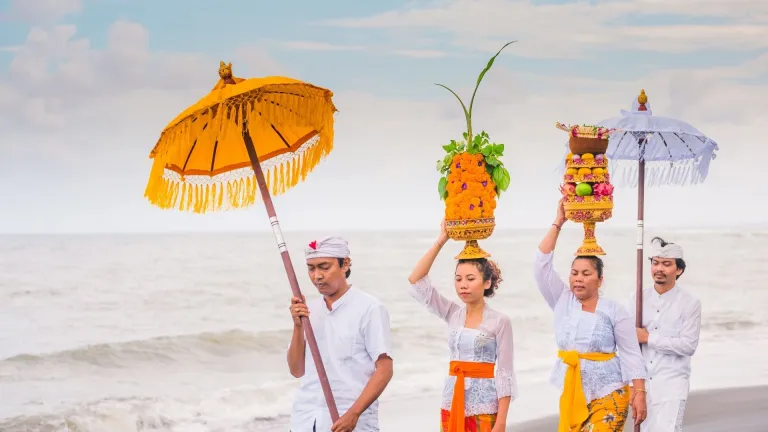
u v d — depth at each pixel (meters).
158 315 24.78
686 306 7.60
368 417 5.34
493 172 6.31
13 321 23.38
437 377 14.87
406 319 21.34
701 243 46.06
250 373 16.58
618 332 6.53
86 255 38.59
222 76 5.21
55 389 15.04
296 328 5.35
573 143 6.58
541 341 19.03
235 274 33.56
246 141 5.27
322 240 5.43
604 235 52.12
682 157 7.84
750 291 30.11
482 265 6.31
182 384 15.29
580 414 6.48
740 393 12.40
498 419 6.18
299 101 5.16
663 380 7.54
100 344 17.48
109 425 12.65
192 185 5.45
